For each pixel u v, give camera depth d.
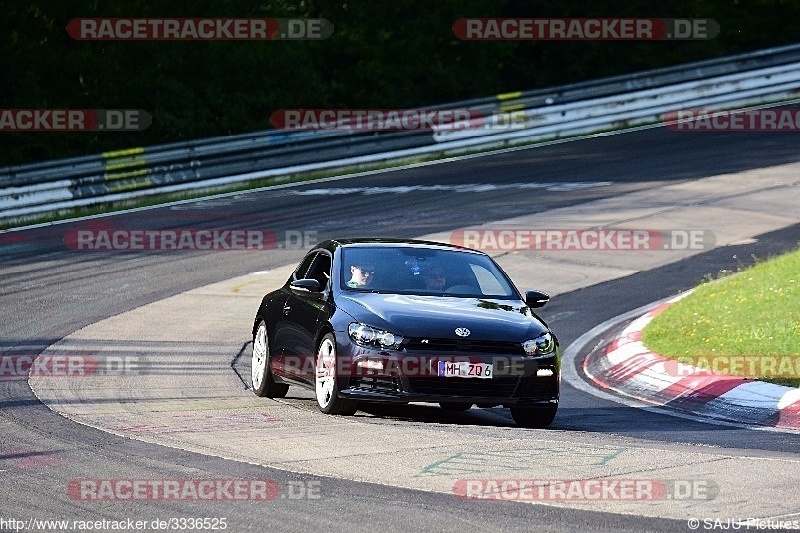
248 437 31.00
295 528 21.20
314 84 140.38
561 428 35.31
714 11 157.25
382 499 23.38
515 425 37.50
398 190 98.94
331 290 37.81
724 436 33.41
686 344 46.56
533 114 121.00
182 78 136.25
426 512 22.27
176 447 29.47
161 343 53.69
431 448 29.09
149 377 44.94
